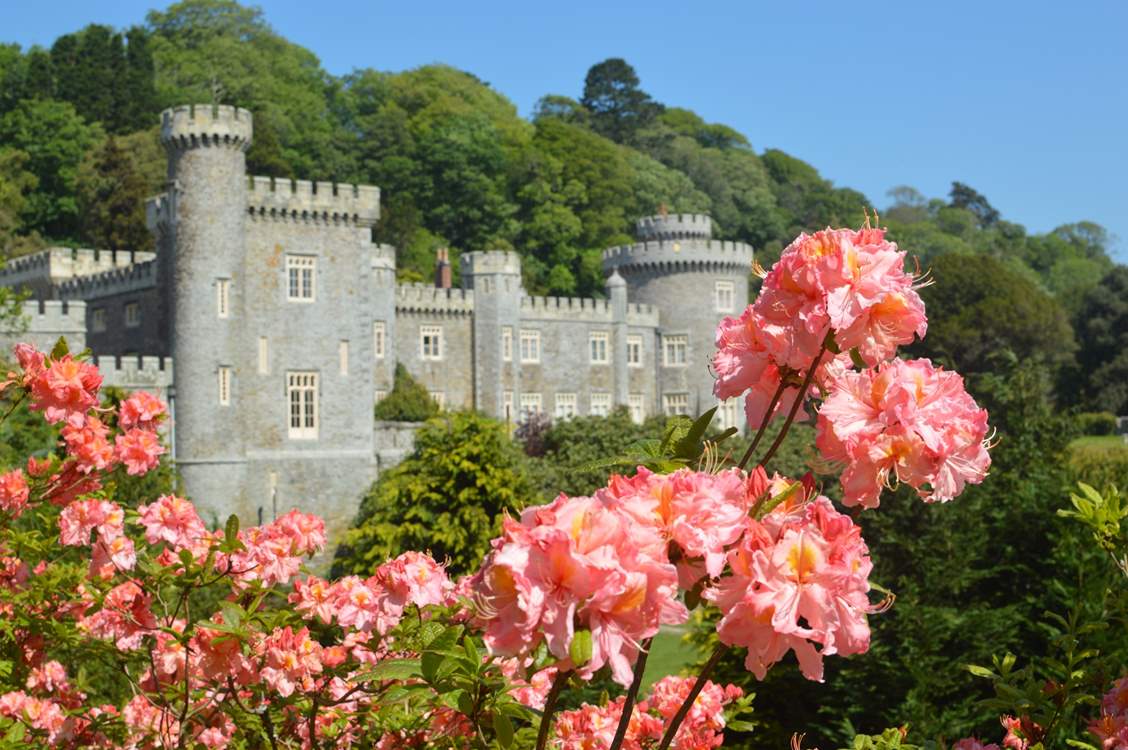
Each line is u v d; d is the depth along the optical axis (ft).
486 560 8.34
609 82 461.78
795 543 8.89
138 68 331.57
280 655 17.71
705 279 237.66
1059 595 45.70
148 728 21.44
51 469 20.58
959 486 9.95
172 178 153.17
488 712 11.03
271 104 341.00
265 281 157.58
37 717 21.06
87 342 184.65
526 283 330.95
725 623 8.86
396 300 212.43
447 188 337.31
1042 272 505.25
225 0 386.11
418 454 105.60
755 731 53.57
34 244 269.64
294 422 159.43
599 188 357.41
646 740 17.11
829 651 8.71
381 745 19.08
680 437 11.31
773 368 11.30
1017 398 66.49
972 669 16.46
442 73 400.47
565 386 228.22
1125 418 259.80
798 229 429.38
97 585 20.01
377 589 17.94
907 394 9.91
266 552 19.38
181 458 150.61
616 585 7.94
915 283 10.62
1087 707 25.67
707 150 440.86
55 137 290.97
